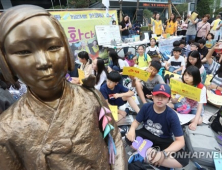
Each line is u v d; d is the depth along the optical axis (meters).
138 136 2.16
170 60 4.58
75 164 0.66
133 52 6.96
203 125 2.40
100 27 5.91
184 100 2.67
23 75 0.56
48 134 0.63
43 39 0.53
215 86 3.05
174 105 2.71
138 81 3.11
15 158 0.66
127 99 2.84
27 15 0.53
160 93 1.81
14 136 0.62
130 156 2.15
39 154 0.63
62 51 0.59
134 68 2.77
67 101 0.67
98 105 0.78
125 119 2.74
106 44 5.97
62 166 0.64
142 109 2.13
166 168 2.01
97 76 3.22
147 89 3.26
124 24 7.48
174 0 22.06
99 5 11.57
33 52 0.54
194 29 7.44
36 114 0.64
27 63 0.54
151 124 2.09
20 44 0.52
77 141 0.66
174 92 2.59
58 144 0.63
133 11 20.03
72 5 12.50
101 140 0.77
